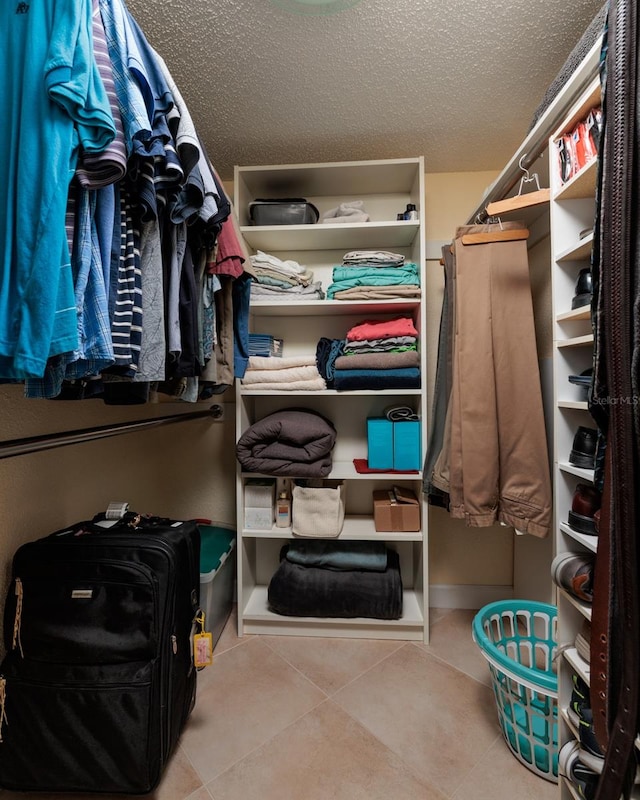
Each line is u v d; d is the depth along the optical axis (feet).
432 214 5.28
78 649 2.61
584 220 2.79
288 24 3.04
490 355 3.53
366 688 3.78
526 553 4.83
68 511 3.66
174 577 2.89
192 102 3.89
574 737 2.60
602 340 1.64
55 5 1.57
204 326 3.03
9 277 1.47
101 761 2.55
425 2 2.87
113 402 2.48
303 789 2.80
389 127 4.32
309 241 5.10
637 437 1.43
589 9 2.93
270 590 4.65
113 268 1.85
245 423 4.85
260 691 3.73
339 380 4.45
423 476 4.41
